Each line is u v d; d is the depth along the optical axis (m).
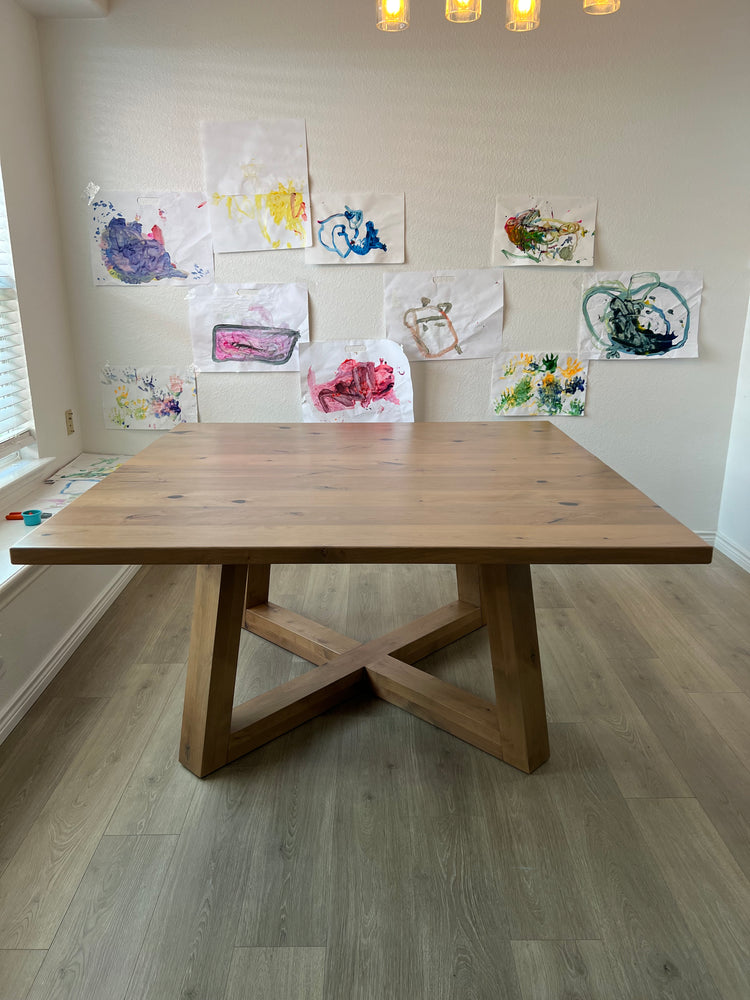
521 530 1.50
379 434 2.42
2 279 2.72
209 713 1.85
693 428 3.32
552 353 3.24
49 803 1.79
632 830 1.69
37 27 2.91
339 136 3.01
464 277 3.15
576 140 2.99
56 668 2.38
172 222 3.10
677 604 2.87
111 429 3.37
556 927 1.44
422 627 2.51
